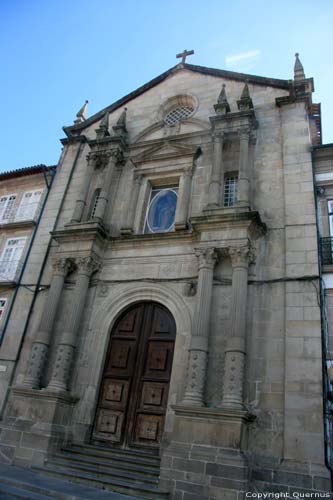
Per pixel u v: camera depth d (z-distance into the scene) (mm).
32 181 19156
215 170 13617
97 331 13016
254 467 9359
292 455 9156
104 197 15062
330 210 12531
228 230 12047
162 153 15711
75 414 11922
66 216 16375
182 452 9422
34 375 12289
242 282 11242
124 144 16516
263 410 9969
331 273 11242
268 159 13766
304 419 9414
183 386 11055
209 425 9570
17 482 8797
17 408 11859
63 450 11164
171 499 8906
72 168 17703
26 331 14234
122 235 14117
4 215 18906
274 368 10359
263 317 11086
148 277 13203
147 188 15531
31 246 16172
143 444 11094
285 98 14500
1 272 16625
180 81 17734
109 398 12117
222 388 10477
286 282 11242
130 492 9102
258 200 13070
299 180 12766
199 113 16328
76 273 14148
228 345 10539
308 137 13492
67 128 18891
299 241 11727
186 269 12789
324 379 9742
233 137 14500
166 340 12312
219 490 8672
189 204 14117
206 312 11258
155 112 17375
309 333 10328
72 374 12469
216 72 17000
